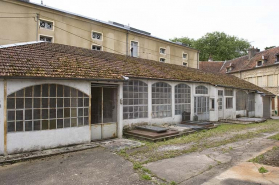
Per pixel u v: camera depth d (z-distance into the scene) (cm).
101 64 1102
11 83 692
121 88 1016
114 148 810
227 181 501
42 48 1050
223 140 978
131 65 1316
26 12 1692
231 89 1925
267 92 2331
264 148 830
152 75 1242
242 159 681
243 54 4634
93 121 945
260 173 550
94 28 2117
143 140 963
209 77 1881
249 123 1625
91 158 690
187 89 1509
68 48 1233
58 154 726
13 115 697
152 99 1251
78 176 542
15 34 1634
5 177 535
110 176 541
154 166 613
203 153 756
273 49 2995
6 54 823
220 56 4512
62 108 805
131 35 2456
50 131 772
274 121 1888
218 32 4709
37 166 614
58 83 792
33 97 738
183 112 1445
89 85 879
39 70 759
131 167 608
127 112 1113
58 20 1869
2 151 675
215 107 1705
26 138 719
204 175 542
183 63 3156
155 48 2739
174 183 491
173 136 1029
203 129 1272
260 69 2944
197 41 4781
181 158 693
